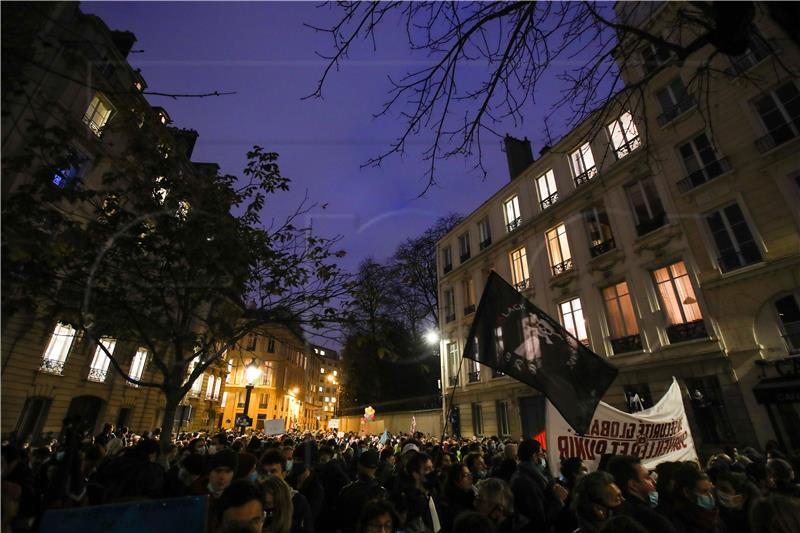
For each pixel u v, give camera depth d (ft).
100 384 63.31
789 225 34.94
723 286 38.29
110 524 6.57
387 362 101.14
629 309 47.32
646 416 18.61
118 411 66.90
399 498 12.71
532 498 12.83
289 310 23.44
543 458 23.02
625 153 50.21
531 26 9.89
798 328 33.55
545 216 61.05
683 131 43.91
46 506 9.95
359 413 105.40
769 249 35.83
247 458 13.16
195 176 25.18
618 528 7.15
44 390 54.19
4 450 11.75
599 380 15.24
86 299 18.88
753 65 38.17
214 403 104.63
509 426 58.65
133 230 20.49
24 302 16.79
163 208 22.30
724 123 40.45
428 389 88.12
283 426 41.06
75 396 59.11
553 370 15.10
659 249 44.45
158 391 76.13
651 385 42.24
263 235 23.65
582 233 54.39
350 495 12.09
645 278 45.32
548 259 59.52
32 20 8.79
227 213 24.11
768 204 36.45
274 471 13.29
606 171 51.88
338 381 122.21
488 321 15.64
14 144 15.69
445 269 85.71
